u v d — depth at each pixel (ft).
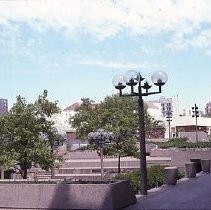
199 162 90.43
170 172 64.90
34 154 72.84
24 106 75.31
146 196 51.98
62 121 288.51
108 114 113.70
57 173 119.34
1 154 72.79
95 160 135.44
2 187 46.62
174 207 43.80
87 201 43.14
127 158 142.82
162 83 52.37
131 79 52.70
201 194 53.62
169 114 310.45
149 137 273.75
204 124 344.28
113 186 42.91
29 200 45.47
